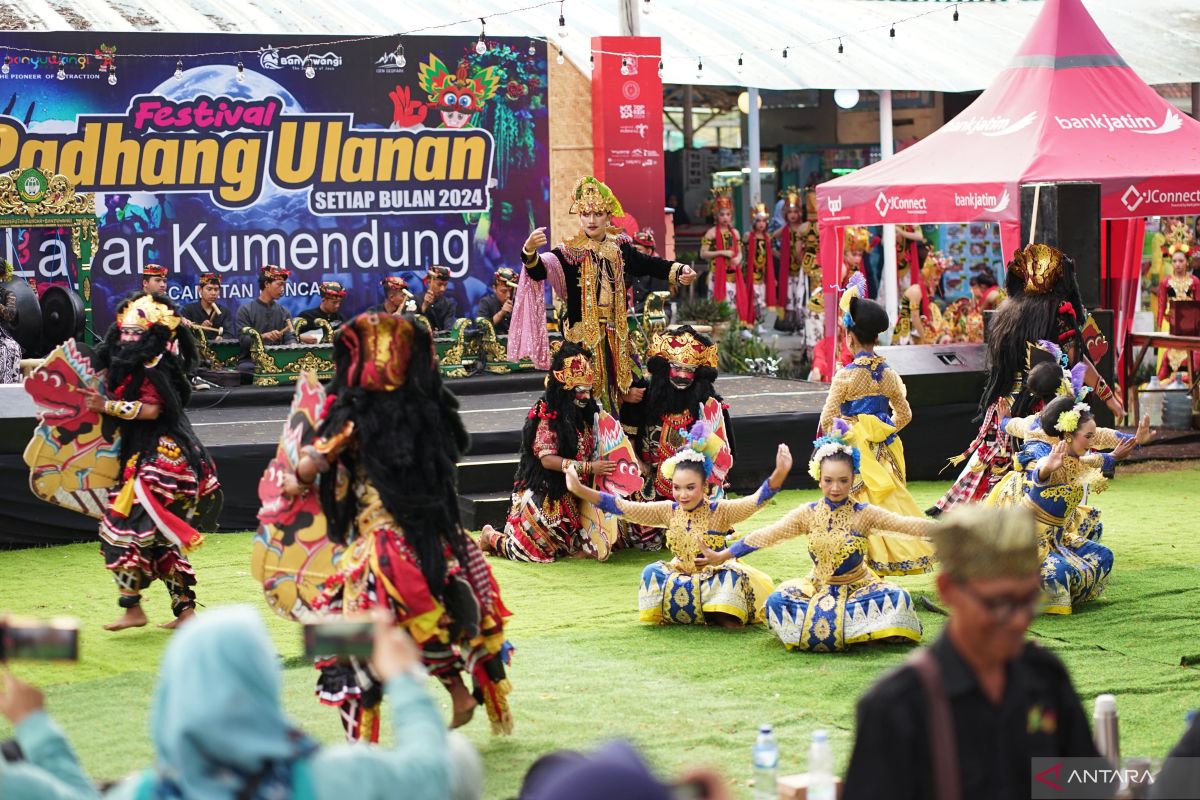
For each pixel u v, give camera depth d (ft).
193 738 13.57
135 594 37.29
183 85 74.74
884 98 92.07
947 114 112.16
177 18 77.36
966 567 14.08
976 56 96.94
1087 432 36.55
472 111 79.71
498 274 75.66
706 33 92.68
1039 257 46.19
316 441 26.27
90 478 36.70
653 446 46.29
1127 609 37.27
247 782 13.73
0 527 48.14
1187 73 96.27
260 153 76.23
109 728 28.78
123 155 74.13
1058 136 61.16
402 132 78.54
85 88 73.31
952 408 58.70
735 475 56.59
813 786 21.50
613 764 11.39
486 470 50.98
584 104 81.92
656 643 34.94
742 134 109.50
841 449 33.81
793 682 31.24
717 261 93.45
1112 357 58.44
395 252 78.95
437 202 79.56
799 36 95.09
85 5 77.87
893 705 14.08
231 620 13.79
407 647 15.43
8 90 72.33
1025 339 45.44
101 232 73.97
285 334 72.28
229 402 68.33
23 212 68.33
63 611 39.40
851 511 33.86
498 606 27.40
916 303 86.84
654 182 82.02
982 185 59.98
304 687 31.68
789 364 85.71
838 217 65.00
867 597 33.73
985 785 14.17
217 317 71.92
